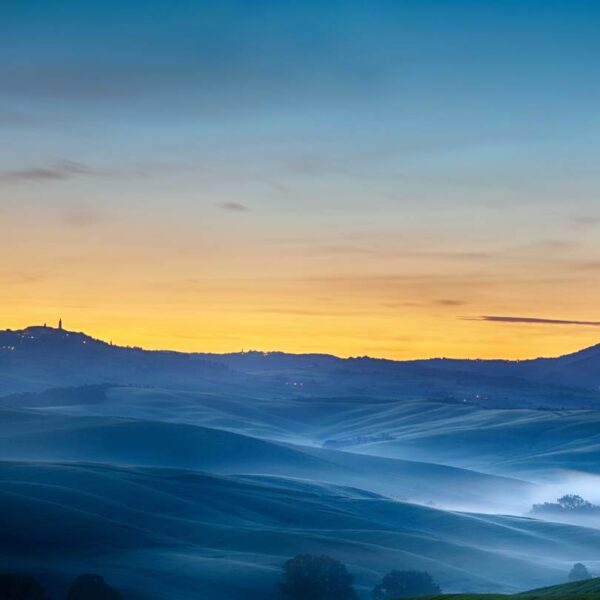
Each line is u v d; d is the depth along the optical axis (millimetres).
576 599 137875
